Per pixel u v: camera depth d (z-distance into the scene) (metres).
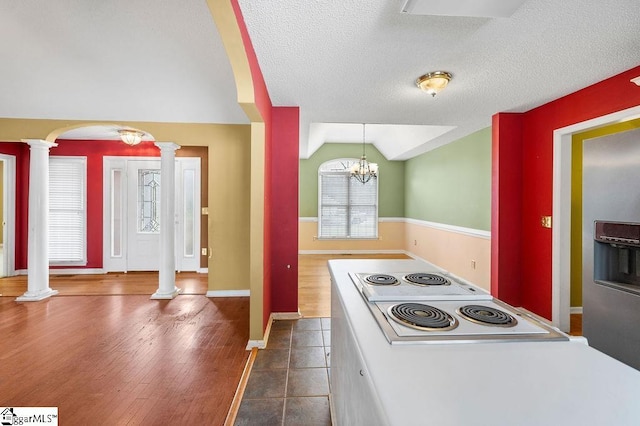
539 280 3.11
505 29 1.79
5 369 2.25
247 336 2.83
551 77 2.43
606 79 2.45
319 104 3.12
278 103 3.09
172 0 2.02
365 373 0.70
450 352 0.78
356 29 1.81
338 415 1.46
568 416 0.53
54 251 5.06
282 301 3.26
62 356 2.44
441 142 5.05
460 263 4.66
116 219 5.17
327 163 7.53
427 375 0.67
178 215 5.16
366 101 3.02
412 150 5.91
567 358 0.76
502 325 0.93
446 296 1.19
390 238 7.55
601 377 0.67
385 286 1.32
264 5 1.59
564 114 2.83
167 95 3.31
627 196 2.08
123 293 4.12
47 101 3.39
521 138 3.33
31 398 1.92
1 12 2.13
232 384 2.09
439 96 2.86
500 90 2.70
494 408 0.56
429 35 1.86
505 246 3.32
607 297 2.21
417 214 6.63
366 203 7.60
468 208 4.41
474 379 0.66
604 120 2.46
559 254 2.91
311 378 2.17
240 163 4.05
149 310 3.50
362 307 1.11
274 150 3.20
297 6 1.60
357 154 7.49
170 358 2.42
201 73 2.93
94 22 2.25
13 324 3.07
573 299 3.44
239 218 4.07
